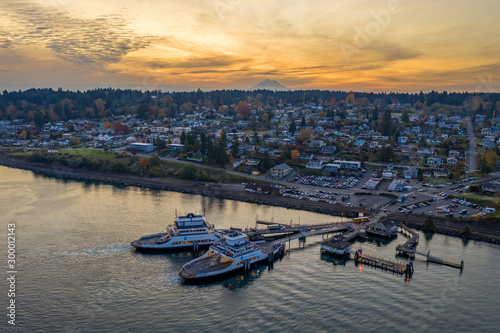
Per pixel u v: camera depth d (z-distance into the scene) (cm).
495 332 6850
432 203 14712
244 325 7056
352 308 7631
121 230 11838
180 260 10094
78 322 7069
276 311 7562
